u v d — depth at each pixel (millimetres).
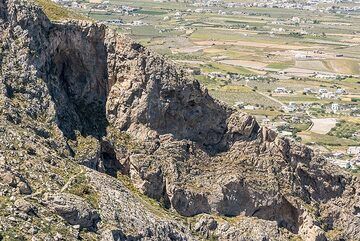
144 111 91750
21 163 72250
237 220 92312
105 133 90125
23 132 76625
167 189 89438
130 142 90812
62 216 67625
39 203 67500
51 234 64500
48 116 81688
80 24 91062
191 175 92062
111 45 92312
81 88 91750
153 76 92250
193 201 90062
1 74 80375
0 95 78562
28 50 83562
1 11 83625
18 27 83938
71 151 82438
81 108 90688
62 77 90688
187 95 94000
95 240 67688
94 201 73375
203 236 87750
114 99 92062
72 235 66000
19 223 63656
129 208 76188
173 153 91938
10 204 65250
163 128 93125
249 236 89750
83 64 91812
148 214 78312
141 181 88688
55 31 88312
